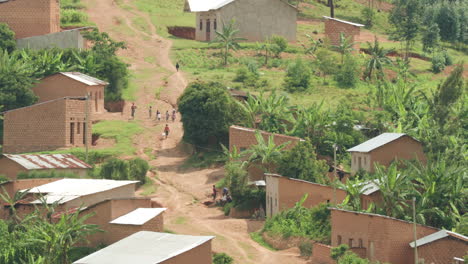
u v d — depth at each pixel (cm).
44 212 15762
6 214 16062
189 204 18750
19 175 18262
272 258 14725
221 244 15575
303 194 16738
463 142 19800
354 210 15288
